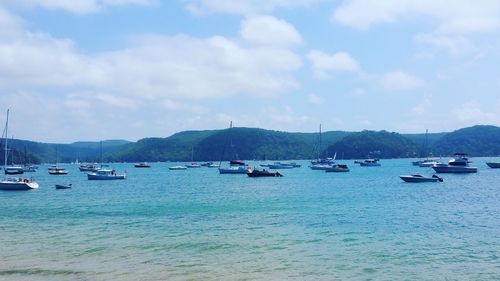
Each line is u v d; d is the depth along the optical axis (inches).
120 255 1258.0
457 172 5561.0
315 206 2418.8
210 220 1918.1
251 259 1194.6
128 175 7401.6
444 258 1178.6
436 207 2310.5
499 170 6560.0
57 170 7391.7
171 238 1499.8
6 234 1619.1
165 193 3538.4
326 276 1037.2
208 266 1130.7
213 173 7524.6
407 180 4338.1
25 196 3289.9
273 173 5698.8
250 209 2311.8
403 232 1557.6
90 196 3292.3
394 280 1000.9
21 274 1077.8
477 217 1918.1
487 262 1134.4
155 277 1042.1
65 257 1240.2
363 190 3533.5
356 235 1508.4
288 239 1451.8
